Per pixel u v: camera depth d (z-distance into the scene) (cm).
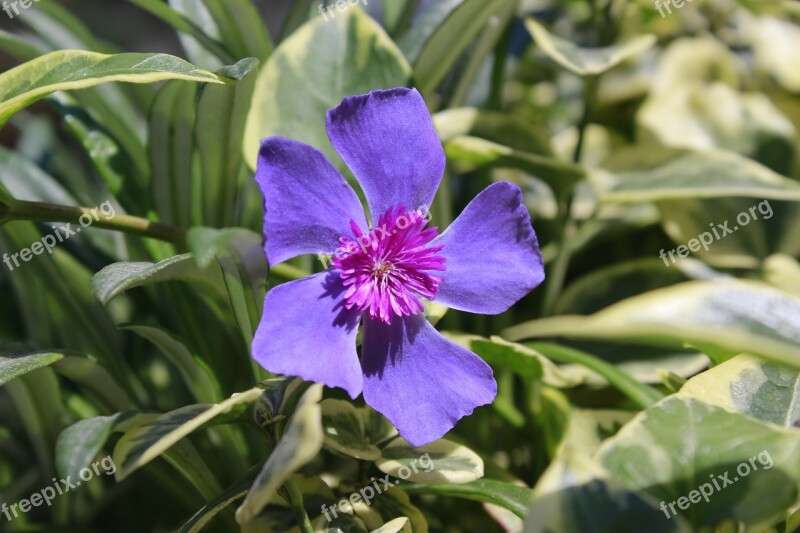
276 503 26
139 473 31
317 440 22
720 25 38
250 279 25
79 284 31
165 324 31
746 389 26
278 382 25
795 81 36
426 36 31
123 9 56
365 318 25
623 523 23
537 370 28
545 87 39
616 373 28
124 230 26
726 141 35
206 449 29
